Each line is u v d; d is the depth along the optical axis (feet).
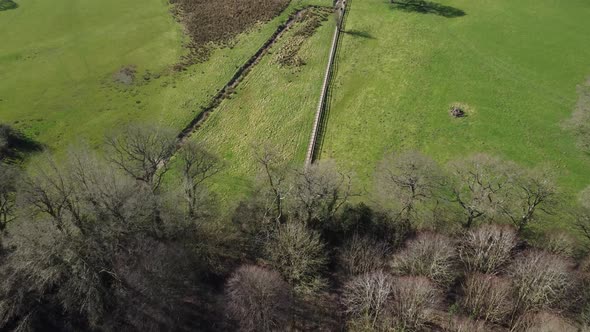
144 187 182.91
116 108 283.59
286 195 196.44
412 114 270.87
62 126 268.41
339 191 208.85
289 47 334.44
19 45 335.88
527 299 159.43
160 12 379.96
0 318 150.30
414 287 160.97
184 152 229.45
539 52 316.19
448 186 214.69
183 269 171.73
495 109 271.28
